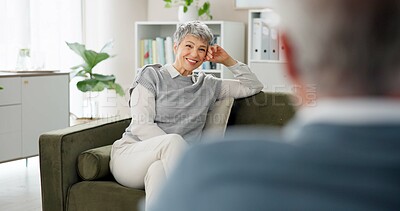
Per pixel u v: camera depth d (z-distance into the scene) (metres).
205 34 3.24
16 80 4.92
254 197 0.49
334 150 0.49
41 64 5.47
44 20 6.06
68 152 3.03
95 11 6.41
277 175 0.50
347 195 0.48
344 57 0.49
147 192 2.79
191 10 5.66
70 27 6.32
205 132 3.25
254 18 5.39
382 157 0.48
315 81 0.51
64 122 5.39
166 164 2.85
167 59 5.84
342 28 0.49
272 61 5.30
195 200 0.51
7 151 4.90
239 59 5.69
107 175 3.11
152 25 6.03
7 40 5.69
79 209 3.01
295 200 0.49
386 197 0.48
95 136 3.21
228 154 0.51
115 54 6.33
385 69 0.48
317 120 0.50
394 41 0.48
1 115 4.82
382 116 0.48
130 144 3.08
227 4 5.86
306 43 0.51
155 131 3.08
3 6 5.65
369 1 0.48
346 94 0.50
